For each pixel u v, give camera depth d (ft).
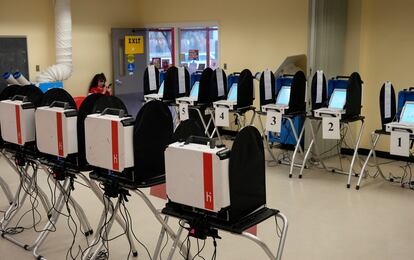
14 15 25.03
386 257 11.84
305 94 19.49
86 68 28.50
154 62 30.55
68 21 25.75
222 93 21.83
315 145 19.79
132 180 9.64
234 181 7.72
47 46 26.58
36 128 11.46
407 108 16.81
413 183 17.52
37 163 12.29
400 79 20.85
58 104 11.46
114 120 9.32
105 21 29.07
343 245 12.51
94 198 16.25
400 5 20.39
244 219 8.07
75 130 10.75
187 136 8.95
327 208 15.24
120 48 29.50
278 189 17.22
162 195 10.23
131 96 30.40
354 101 17.67
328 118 17.61
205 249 12.29
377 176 18.78
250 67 25.81
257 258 11.78
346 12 21.76
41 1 26.07
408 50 20.44
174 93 22.98
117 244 12.68
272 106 19.22
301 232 13.35
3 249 12.55
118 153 9.39
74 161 10.98
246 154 7.96
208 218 8.11
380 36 21.12
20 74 23.40
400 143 15.88
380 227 13.70
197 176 7.79
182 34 29.27
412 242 12.69
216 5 26.76
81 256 11.71
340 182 18.02
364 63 21.74
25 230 13.70
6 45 24.80
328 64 20.94
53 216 12.84
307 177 18.71
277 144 24.18
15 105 12.08
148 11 30.30
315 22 19.85
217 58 27.45
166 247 12.44
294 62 22.70
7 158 13.56
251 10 25.29
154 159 9.80
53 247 12.59
